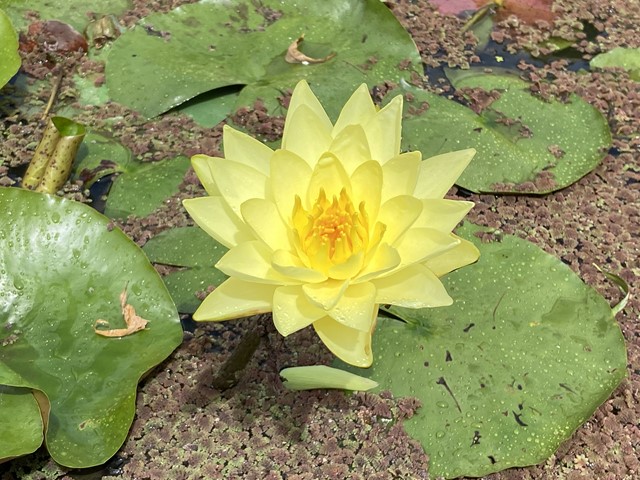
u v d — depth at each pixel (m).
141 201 0.40
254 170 0.29
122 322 0.33
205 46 0.49
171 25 0.50
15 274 0.33
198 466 0.31
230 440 0.32
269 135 0.45
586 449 0.33
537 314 0.35
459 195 0.43
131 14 0.53
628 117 0.49
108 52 0.50
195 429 0.32
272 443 0.32
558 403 0.33
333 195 0.29
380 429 0.32
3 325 0.32
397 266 0.26
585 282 0.39
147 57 0.47
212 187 0.30
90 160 0.43
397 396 0.33
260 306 0.27
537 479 0.32
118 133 0.44
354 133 0.28
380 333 0.35
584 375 0.34
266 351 0.35
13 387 0.30
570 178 0.43
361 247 0.27
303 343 0.36
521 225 0.42
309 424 0.33
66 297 0.33
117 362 0.32
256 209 0.27
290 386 0.33
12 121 0.45
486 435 0.32
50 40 0.49
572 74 0.52
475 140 0.44
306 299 0.27
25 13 0.51
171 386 0.34
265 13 0.52
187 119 0.46
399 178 0.28
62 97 0.47
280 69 0.48
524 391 0.33
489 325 0.35
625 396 0.35
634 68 0.53
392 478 0.31
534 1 0.58
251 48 0.49
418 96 0.47
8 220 0.34
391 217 0.28
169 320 0.34
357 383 0.32
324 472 0.31
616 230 0.42
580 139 0.46
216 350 0.35
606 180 0.45
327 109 0.46
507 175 0.43
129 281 0.34
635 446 0.33
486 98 0.48
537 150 0.45
